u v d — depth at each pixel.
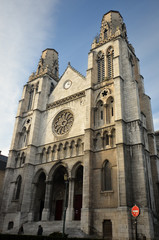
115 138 40.25
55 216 47.16
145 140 41.97
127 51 49.22
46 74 64.69
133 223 31.34
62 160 46.16
